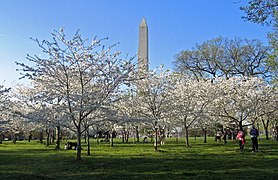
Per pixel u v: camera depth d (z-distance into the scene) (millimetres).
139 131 40000
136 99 22969
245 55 37406
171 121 27000
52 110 15555
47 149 26250
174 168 12531
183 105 26391
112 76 16188
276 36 19781
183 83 28594
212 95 27406
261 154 18109
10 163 15352
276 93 27922
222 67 38312
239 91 26766
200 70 39531
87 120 16422
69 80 16438
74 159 16328
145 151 22094
